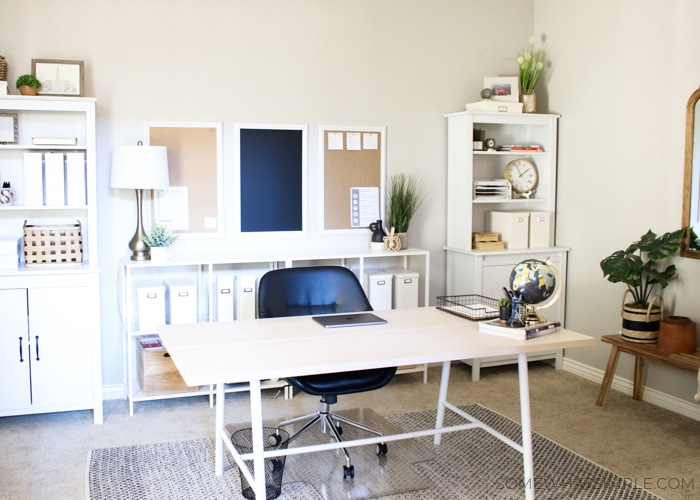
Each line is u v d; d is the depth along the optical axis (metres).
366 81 4.47
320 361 2.31
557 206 4.76
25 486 2.87
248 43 4.17
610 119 4.27
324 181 4.42
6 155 3.77
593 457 3.20
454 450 3.29
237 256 4.01
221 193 4.18
